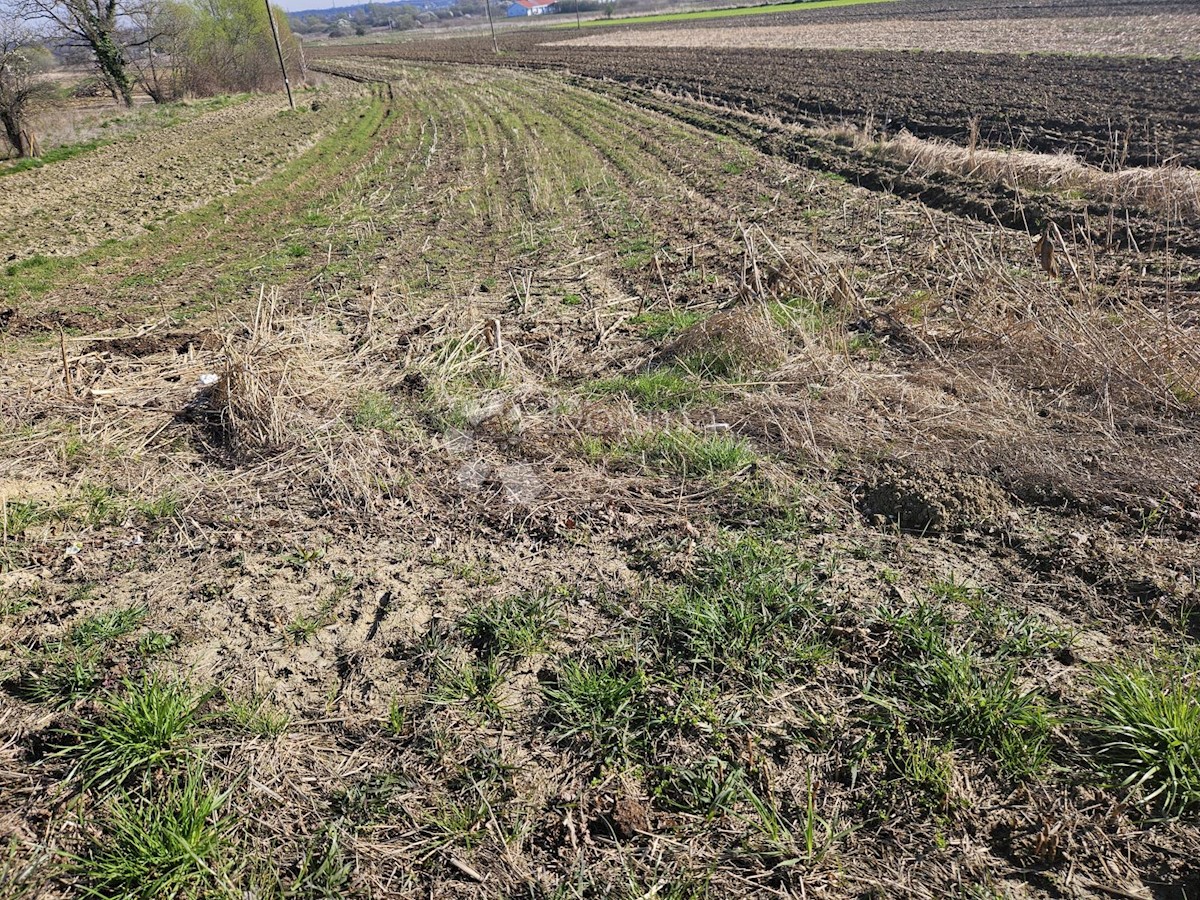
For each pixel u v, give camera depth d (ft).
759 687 11.39
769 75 90.89
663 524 15.14
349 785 10.29
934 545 14.12
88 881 9.16
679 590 13.14
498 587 13.76
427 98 108.17
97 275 38.58
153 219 48.78
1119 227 31.24
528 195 49.19
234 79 136.98
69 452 18.75
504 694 11.57
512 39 221.46
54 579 14.57
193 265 39.22
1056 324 19.47
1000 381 18.83
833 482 16.12
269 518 16.19
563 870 9.18
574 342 25.34
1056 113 52.19
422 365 22.85
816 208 39.70
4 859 9.34
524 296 30.45
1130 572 12.80
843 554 14.03
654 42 161.38
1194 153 40.01
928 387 19.20
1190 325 21.12
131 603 13.76
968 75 73.51
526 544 14.96
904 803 9.65
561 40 198.59
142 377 22.98
